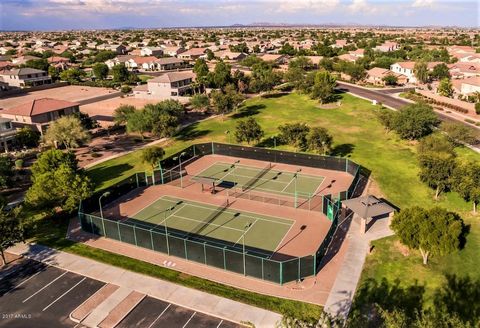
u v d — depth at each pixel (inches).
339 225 1879.9
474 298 1369.3
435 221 1498.5
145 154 2571.4
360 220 1926.7
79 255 1716.3
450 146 2527.1
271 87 4913.9
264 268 1492.4
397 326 968.9
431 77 5659.5
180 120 3905.0
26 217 2075.5
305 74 5620.1
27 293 1478.8
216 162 2861.7
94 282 1533.0
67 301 1429.6
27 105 3718.0
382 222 1899.6
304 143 2824.8
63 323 1325.0
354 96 4717.0
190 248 1630.2
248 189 2370.8
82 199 1989.4
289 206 2130.9
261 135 3019.2
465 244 1686.8
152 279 1536.7
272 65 6648.6
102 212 2119.8
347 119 3779.5
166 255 1700.3
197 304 1391.5
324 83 4515.3
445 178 2041.1
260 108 4323.3
